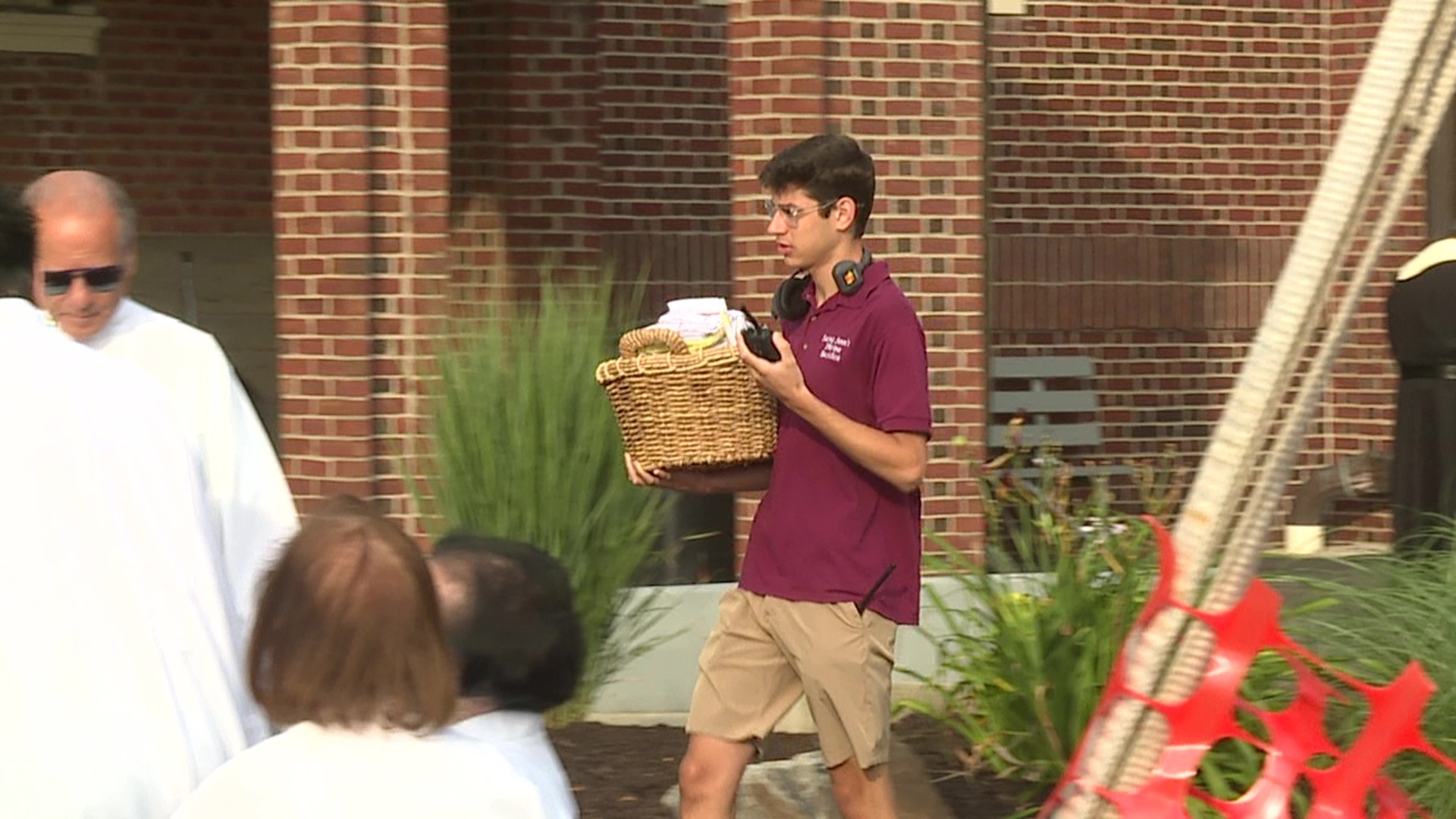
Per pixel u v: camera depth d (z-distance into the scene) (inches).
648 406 667.4
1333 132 1696.6
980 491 1058.7
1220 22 1684.3
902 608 655.8
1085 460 1643.7
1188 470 1665.8
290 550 352.8
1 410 418.3
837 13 1067.3
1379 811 563.8
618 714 1015.0
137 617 410.0
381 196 1079.6
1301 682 533.6
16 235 437.1
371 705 347.3
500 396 950.4
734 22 1071.6
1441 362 1212.5
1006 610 836.6
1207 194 1690.5
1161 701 489.4
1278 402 478.3
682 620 1033.5
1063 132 1664.6
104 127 1628.9
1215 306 1676.9
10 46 1604.3
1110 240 1652.3
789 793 836.6
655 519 993.5
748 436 663.8
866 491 647.8
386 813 345.4
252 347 1665.8
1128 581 816.9
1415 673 527.5
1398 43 470.0
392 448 1083.3
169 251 1647.4
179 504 429.7
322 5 1068.5
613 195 1582.2
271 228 1665.8
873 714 650.8
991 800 821.2
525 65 1398.9
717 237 1560.0
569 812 377.1
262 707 351.6
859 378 642.8
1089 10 1662.2
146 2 1628.9
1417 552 888.3
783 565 652.7
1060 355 1649.9
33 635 402.6
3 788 395.5
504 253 1402.6
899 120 1079.6
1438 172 1546.5
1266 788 525.3
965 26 1083.3
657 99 1584.6
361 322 1075.9
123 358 557.3
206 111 1649.9
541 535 934.4
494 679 379.2
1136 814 485.7
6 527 409.4
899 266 1086.4
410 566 350.3
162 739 404.2
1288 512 1624.0
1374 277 1587.1
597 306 1001.5
